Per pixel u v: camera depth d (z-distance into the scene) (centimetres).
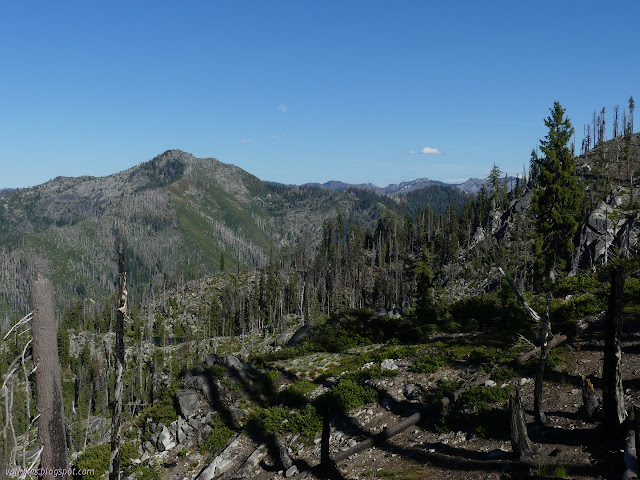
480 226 14600
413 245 16212
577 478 1121
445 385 2078
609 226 9062
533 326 2769
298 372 2900
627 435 1173
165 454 2244
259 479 1827
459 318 3512
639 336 2114
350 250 15962
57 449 805
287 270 17588
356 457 1748
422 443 1702
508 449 1441
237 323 14112
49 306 814
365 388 2292
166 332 14150
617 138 17862
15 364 784
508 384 1953
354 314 4172
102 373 10200
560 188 4625
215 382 2645
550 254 4800
